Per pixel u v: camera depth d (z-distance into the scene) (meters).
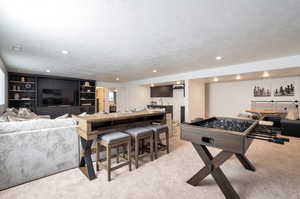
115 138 2.04
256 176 2.06
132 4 1.56
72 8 1.60
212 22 1.96
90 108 7.25
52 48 2.86
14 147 1.85
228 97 6.44
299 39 2.51
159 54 3.31
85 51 3.06
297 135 3.75
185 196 1.66
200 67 4.69
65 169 2.23
